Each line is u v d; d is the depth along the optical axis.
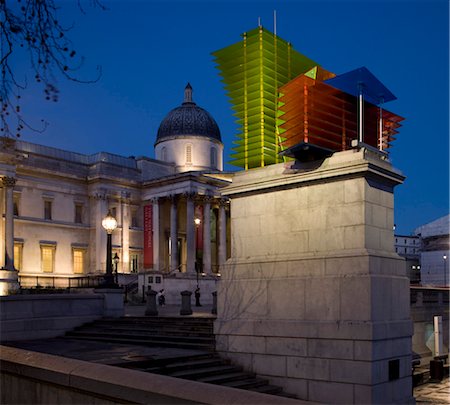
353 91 19.00
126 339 22.73
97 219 70.00
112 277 28.62
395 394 16.36
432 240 92.44
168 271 75.50
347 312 16.28
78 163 71.31
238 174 20.16
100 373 8.24
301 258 17.67
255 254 19.19
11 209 58.25
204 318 23.50
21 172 64.94
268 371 17.62
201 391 6.87
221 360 18.62
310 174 17.73
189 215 70.19
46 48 10.87
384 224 17.59
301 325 17.03
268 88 20.42
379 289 16.31
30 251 64.69
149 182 74.00
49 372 9.03
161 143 84.62
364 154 17.00
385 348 16.14
